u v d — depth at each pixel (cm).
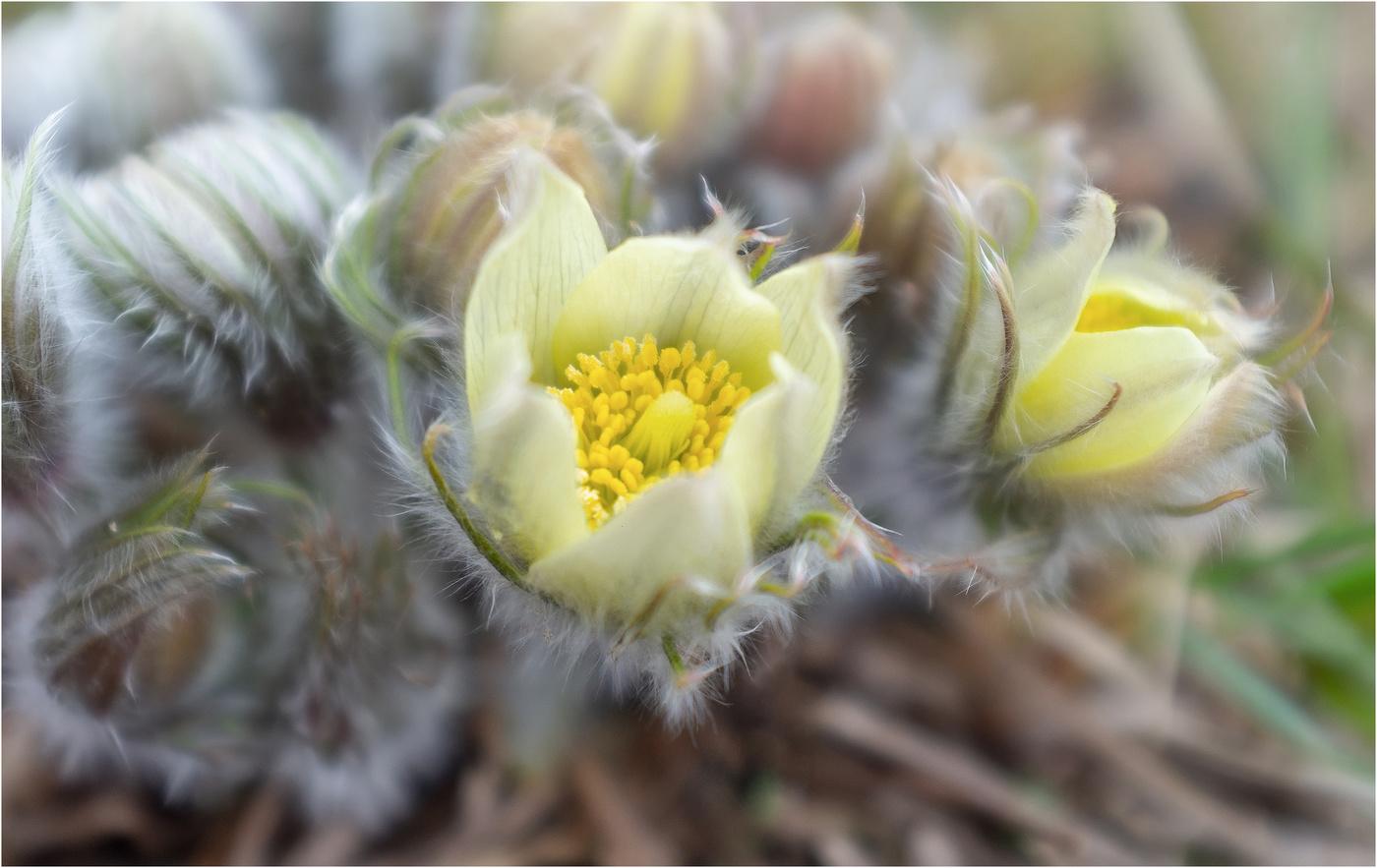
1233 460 26
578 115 27
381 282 25
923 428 27
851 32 30
